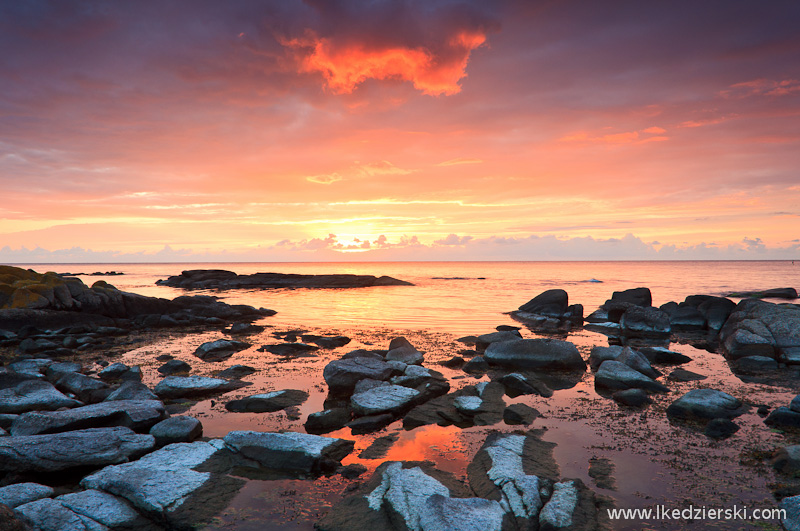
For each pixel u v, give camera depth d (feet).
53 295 87.61
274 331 87.15
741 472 27.78
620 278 280.31
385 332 83.87
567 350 55.62
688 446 31.81
